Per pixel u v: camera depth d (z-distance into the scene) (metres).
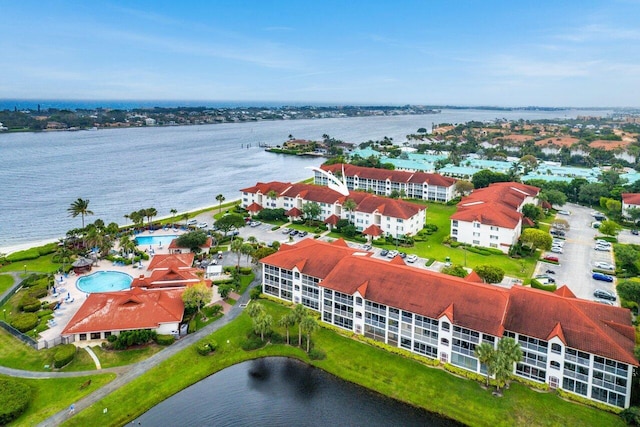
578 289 116.31
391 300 90.06
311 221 176.88
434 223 180.12
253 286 119.38
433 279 91.38
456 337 83.19
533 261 136.75
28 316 99.06
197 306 103.75
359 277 97.56
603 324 76.75
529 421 70.44
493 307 82.50
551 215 189.88
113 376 81.12
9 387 74.50
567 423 69.69
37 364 83.81
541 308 80.69
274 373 84.56
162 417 72.69
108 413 72.12
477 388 78.25
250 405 75.81
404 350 89.38
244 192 197.50
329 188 186.50
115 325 92.06
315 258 108.31
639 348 71.12
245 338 94.25
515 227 145.75
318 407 75.38
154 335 91.94
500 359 72.88
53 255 141.62
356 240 157.75
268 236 162.00
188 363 85.94
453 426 70.56
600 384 73.19
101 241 137.12
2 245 157.75
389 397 77.38
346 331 97.00
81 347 89.38
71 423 69.62
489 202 160.50
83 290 116.94
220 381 82.12
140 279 115.50
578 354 74.31
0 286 118.19
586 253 143.75
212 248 147.88
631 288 100.88
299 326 89.12
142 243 156.38
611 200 189.00
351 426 70.94
